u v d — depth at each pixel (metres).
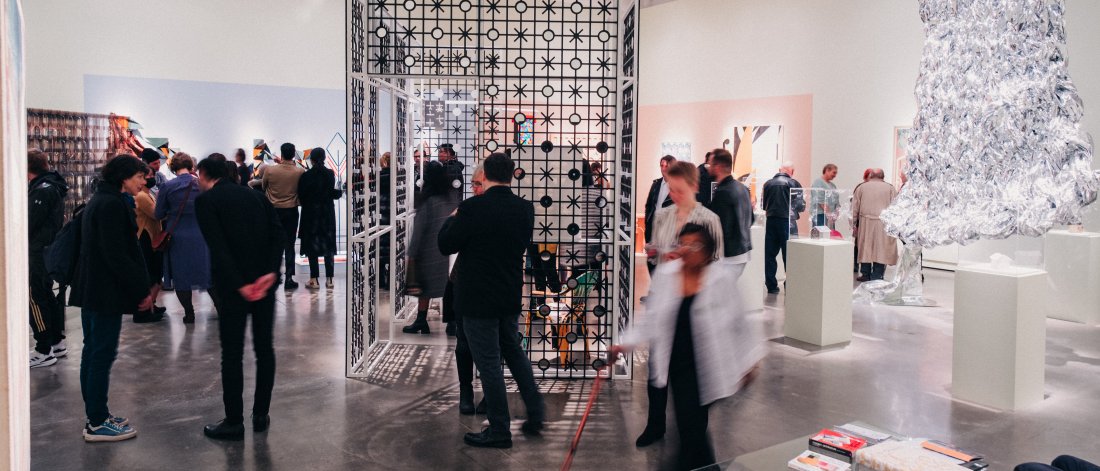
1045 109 6.13
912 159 7.17
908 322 7.56
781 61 12.90
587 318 6.00
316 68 11.84
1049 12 6.11
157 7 10.62
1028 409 4.85
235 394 4.19
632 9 5.34
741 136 13.59
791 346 6.52
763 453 3.12
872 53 11.66
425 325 6.85
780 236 9.09
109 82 10.31
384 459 3.96
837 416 4.70
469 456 4.00
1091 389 5.29
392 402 4.89
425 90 8.61
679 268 3.00
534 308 5.49
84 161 9.84
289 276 9.00
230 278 4.06
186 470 3.79
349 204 5.32
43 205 5.48
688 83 14.51
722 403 4.92
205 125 11.02
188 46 10.86
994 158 6.41
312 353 6.11
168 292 8.72
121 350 6.12
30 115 9.02
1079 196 5.89
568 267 5.53
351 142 5.31
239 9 11.18
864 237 9.13
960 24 6.68
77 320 7.16
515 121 5.22
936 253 11.34
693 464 2.98
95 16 10.20
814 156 12.48
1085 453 4.11
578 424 4.50
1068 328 7.32
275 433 4.32
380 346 6.30
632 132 5.29
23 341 0.99
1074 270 7.57
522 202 4.12
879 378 5.54
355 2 5.34
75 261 4.24
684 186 3.95
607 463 3.91
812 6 12.41
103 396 4.14
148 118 10.62
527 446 4.15
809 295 6.60
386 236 8.70
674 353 3.01
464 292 4.05
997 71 6.40
